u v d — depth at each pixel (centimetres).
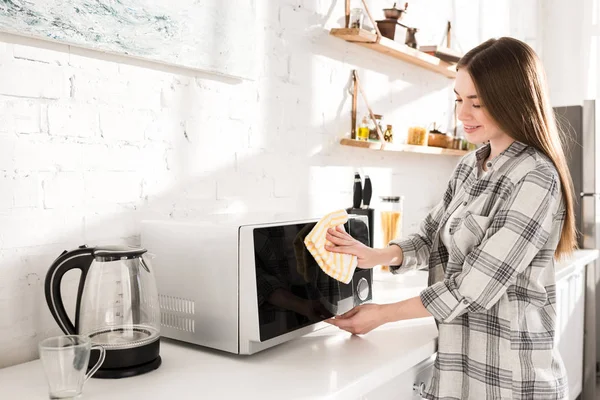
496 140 140
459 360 135
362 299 155
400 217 223
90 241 137
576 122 292
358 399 117
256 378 111
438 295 128
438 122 302
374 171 248
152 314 117
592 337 287
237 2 168
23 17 118
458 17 315
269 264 124
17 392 105
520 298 132
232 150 175
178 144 158
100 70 137
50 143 128
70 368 98
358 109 234
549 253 134
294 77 199
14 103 121
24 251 124
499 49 133
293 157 201
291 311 129
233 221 132
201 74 163
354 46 228
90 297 112
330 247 134
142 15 141
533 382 129
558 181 129
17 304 124
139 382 109
